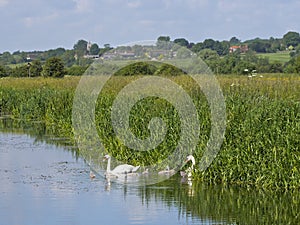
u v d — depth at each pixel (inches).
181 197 550.6
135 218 482.9
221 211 505.7
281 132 602.5
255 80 962.1
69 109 1017.5
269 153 586.2
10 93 1460.4
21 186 598.2
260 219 478.9
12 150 829.2
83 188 589.6
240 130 630.5
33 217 485.4
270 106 665.0
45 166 704.4
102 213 497.0
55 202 534.3
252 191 570.3
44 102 1300.4
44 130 1075.3
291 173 569.6
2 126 1146.0
